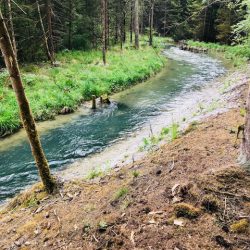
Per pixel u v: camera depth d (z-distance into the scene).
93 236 5.54
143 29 67.81
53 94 19.23
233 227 4.74
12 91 18.98
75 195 7.48
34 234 6.32
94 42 37.62
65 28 33.81
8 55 6.62
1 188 10.61
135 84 24.83
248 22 15.39
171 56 41.12
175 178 6.42
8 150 13.50
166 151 8.34
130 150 11.68
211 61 36.97
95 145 13.53
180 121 13.66
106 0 36.16
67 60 28.94
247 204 5.07
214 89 21.58
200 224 4.95
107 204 6.35
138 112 17.91
